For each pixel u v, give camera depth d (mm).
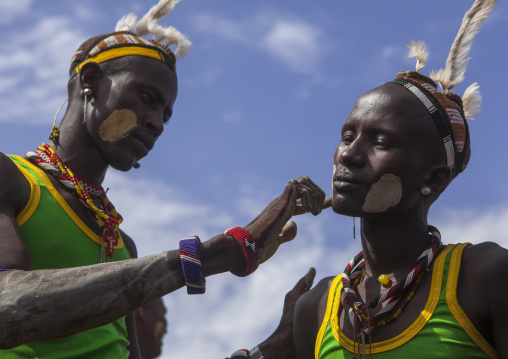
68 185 3619
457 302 2879
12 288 2852
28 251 3203
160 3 4168
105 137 3738
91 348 3426
